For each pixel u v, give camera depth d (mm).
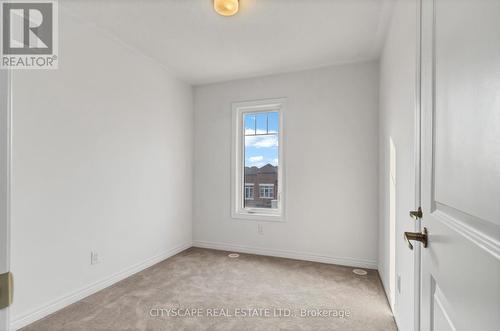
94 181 2387
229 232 3691
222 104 3744
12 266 1807
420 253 958
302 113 3332
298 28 2408
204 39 2613
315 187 3256
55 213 2062
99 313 2027
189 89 3824
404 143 1694
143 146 2977
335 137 3180
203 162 3844
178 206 3574
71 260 2180
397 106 1930
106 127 2512
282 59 3055
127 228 2750
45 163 1997
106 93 2510
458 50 630
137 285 2533
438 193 774
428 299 858
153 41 2656
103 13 2180
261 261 3223
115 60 2607
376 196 2998
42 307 1961
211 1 2023
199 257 3373
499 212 451
